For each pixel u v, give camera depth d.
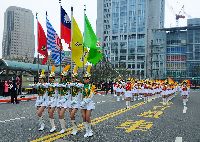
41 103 11.53
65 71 11.17
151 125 13.41
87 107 10.45
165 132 11.55
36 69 40.50
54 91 11.32
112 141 9.55
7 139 9.48
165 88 28.92
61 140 9.50
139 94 36.28
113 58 157.88
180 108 23.41
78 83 10.50
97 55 13.85
